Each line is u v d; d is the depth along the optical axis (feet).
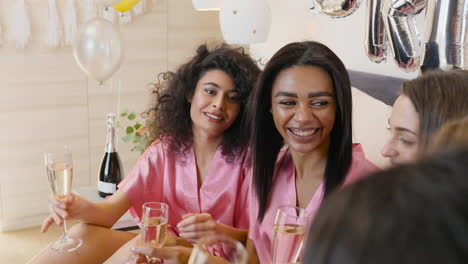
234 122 5.00
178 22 10.18
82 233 4.92
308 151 3.71
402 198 0.70
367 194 0.73
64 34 9.10
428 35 3.75
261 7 6.66
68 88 9.41
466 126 1.19
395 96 5.19
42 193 9.60
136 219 5.45
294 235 2.87
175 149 5.23
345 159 3.74
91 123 9.76
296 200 4.13
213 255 2.35
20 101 9.09
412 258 0.66
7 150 9.18
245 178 5.04
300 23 8.00
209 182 5.13
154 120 5.54
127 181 5.35
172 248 4.25
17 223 9.52
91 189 7.35
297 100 3.59
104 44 7.08
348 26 6.67
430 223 0.67
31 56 8.97
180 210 5.32
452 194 0.68
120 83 9.88
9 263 8.35
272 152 4.13
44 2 8.85
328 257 0.73
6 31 8.70
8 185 9.32
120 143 10.07
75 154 9.74
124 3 6.97
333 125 3.74
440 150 0.81
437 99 2.92
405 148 3.16
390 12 4.18
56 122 9.45
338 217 0.74
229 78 4.79
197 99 4.87
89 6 9.20
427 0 4.14
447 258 0.65
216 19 10.53
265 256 4.25
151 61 10.09
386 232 0.68
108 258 4.80
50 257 4.65
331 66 3.50
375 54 4.62
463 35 3.53
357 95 6.07
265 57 9.43
